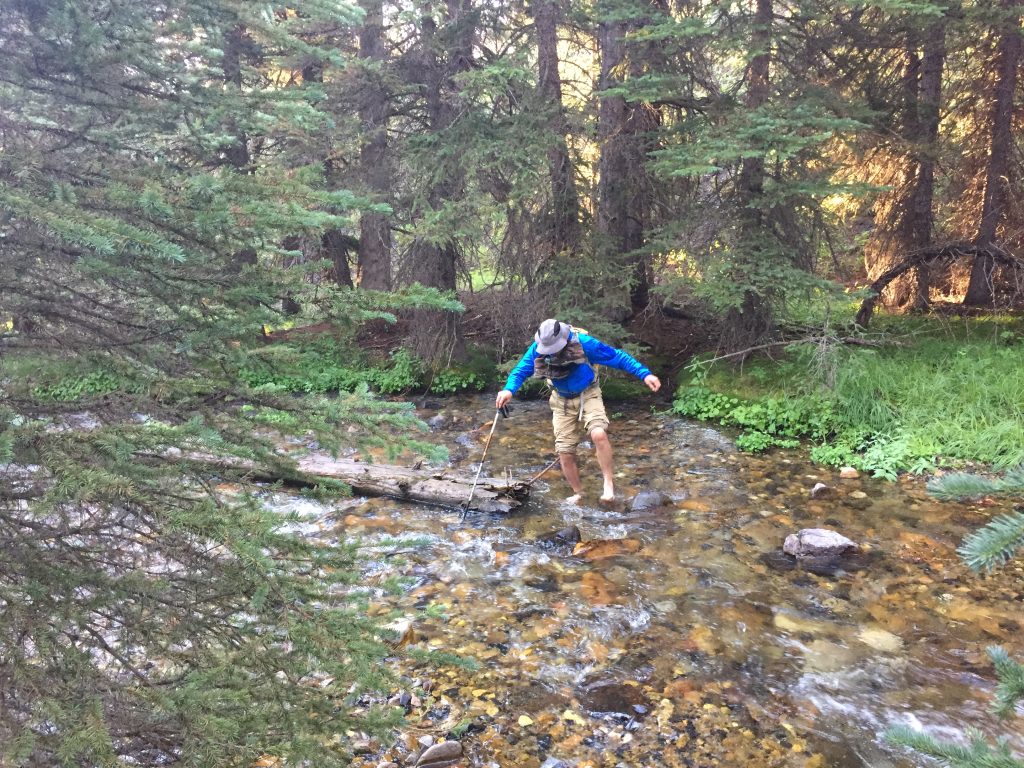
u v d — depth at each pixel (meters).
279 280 2.65
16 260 2.34
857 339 9.20
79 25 2.34
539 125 9.55
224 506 2.30
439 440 8.82
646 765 3.22
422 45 10.09
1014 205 11.40
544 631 4.35
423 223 9.39
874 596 4.72
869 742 3.34
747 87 9.45
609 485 6.55
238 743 2.01
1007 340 9.70
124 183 2.39
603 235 10.21
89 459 2.04
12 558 2.10
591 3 9.95
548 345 5.95
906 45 9.85
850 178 12.53
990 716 3.47
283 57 9.23
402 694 3.67
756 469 7.44
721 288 8.66
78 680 1.90
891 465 7.11
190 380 2.49
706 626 4.40
